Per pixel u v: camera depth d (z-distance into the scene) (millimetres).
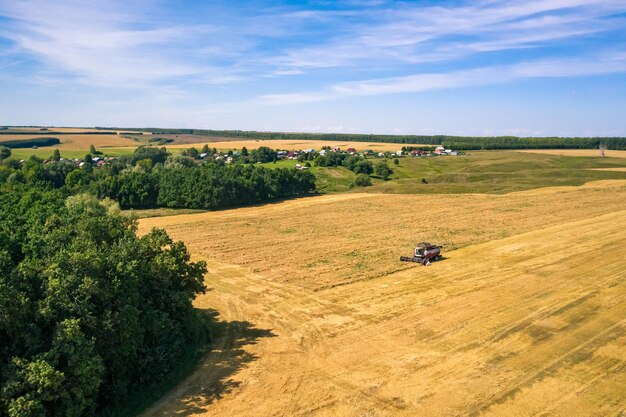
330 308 35719
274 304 37031
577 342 28844
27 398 18766
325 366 26922
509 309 34281
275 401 23406
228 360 27922
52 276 23312
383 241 57656
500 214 73188
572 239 54500
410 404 22891
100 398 23344
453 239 57031
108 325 22828
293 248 55188
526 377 25016
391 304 36000
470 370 25906
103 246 28969
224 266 47969
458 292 38156
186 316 30047
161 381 25375
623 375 24969
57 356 20406
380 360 27406
